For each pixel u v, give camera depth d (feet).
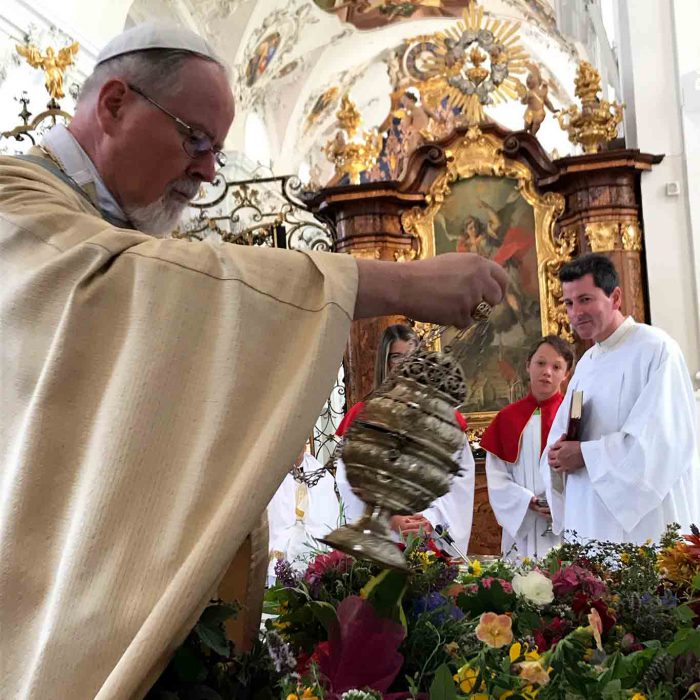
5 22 27.43
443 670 3.67
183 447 3.51
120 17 34.76
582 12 46.88
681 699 4.30
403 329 13.12
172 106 5.09
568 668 4.00
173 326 3.62
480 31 32.71
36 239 3.97
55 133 5.36
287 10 49.44
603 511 15.34
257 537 4.43
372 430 3.53
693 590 5.66
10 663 3.31
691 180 28.04
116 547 3.35
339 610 4.12
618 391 15.75
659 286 28.04
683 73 28.40
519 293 31.12
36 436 3.56
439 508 18.28
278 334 3.70
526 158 31.40
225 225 45.19
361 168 32.99
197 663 3.76
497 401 30.81
